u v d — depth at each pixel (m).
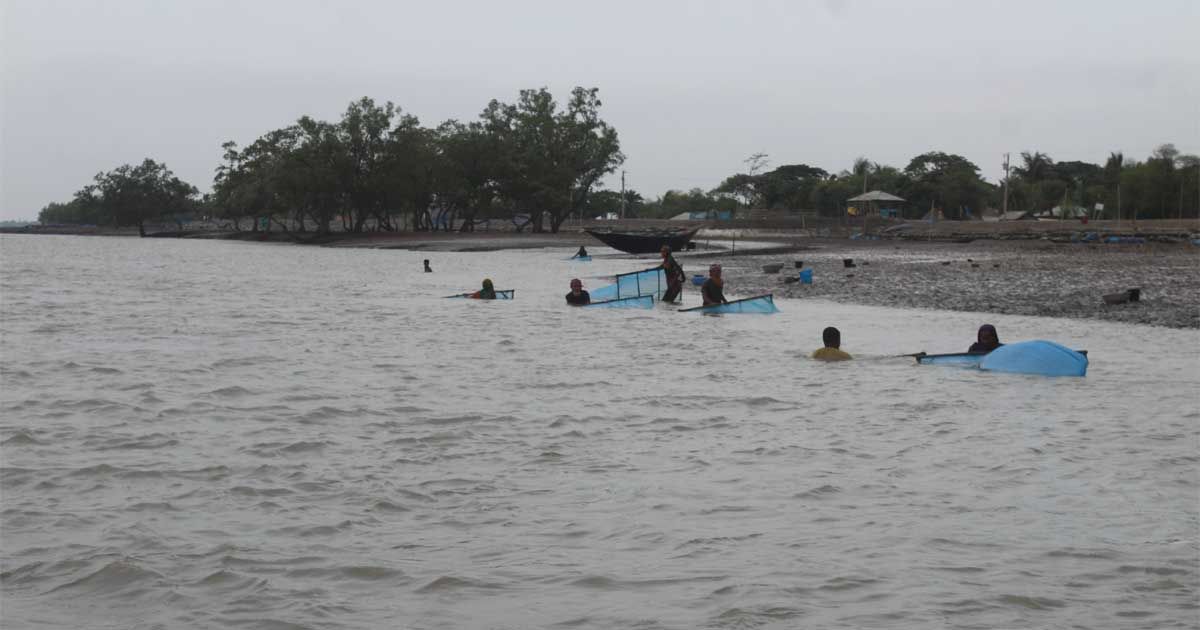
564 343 19.86
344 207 121.75
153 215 176.25
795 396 13.71
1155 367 16.41
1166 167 112.31
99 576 6.66
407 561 6.95
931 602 6.15
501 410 12.65
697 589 6.39
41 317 25.28
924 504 8.35
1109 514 8.03
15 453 10.16
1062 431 11.32
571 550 7.18
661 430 11.45
